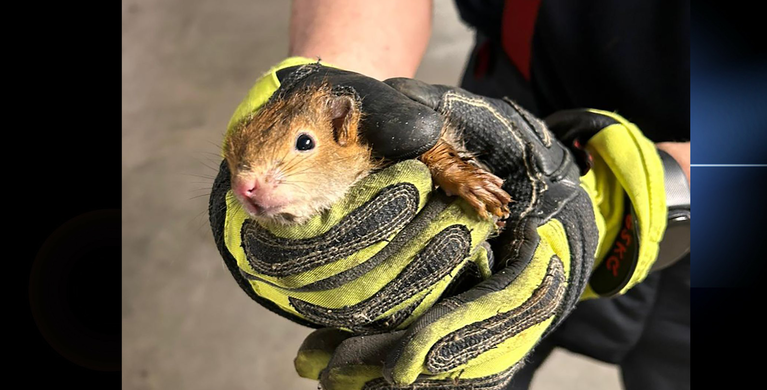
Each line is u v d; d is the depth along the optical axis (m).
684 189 0.44
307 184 0.35
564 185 0.40
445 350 0.35
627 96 0.54
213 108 1.24
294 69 0.39
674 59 0.51
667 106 0.53
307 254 0.35
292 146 0.35
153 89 1.29
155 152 1.18
